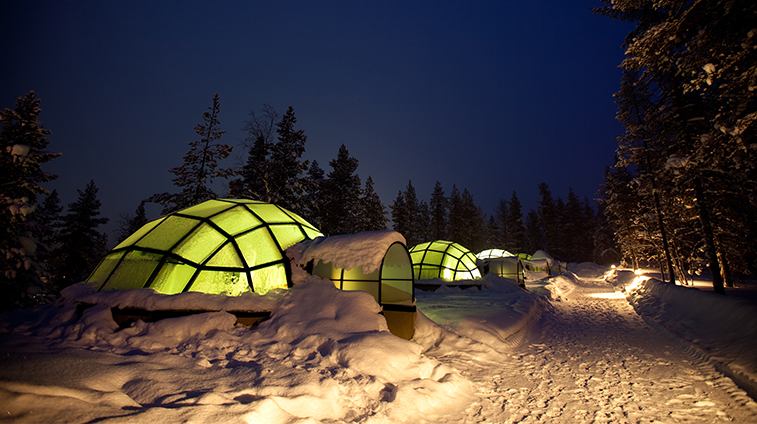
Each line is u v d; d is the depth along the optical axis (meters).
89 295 7.15
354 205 33.97
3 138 11.70
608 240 56.91
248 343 5.67
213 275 7.72
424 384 4.84
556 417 4.24
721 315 8.65
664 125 15.74
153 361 4.41
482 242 65.50
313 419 3.37
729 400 4.70
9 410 2.37
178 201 20.50
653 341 8.68
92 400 2.88
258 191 23.44
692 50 8.55
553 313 14.03
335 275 8.21
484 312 10.55
